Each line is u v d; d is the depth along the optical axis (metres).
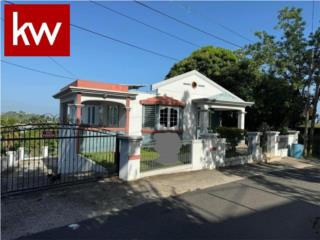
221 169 12.18
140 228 5.39
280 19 18.42
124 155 9.15
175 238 4.96
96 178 9.05
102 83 14.63
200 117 18.84
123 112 16.08
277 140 16.86
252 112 22.34
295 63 18.47
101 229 5.32
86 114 17.77
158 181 9.21
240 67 22.34
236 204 7.08
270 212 6.50
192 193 8.05
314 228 5.55
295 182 10.13
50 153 16.17
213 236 5.08
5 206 6.39
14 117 20.25
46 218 5.78
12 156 12.06
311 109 20.28
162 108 17.48
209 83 19.94
